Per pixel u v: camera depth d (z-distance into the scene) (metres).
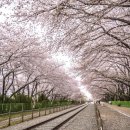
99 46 10.77
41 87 52.94
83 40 9.09
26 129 14.48
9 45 24.30
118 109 43.62
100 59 15.70
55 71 39.75
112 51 13.86
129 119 23.84
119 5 7.60
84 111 42.12
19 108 27.52
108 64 23.89
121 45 12.19
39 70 34.25
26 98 37.81
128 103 43.22
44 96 54.69
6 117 21.89
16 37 24.17
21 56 25.73
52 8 7.78
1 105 22.72
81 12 7.81
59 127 16.95
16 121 19.34
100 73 20.58
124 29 13.63
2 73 32.72
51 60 39.19
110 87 48.84
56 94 68.38
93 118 25.83
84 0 7.33
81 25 8.66
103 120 22.50
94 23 8.00
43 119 22.72
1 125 16.20
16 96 36.12
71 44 9.27
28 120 21.36
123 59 21.83
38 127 16.14
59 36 9.10
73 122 21.03
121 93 43.72
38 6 7.97
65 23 8.48
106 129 15.65
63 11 7.56
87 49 10.65
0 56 24.19
